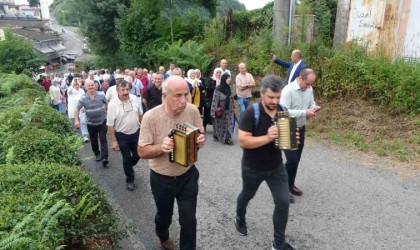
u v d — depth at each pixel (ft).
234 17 56.85
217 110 25.31
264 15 53.06
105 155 22.36
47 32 241.76
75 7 82.38
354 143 22.74
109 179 20.07
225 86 25.14
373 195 16.08
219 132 25.95
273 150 11.31
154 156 10.48
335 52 30.91
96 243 9.46
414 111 24.22
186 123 10.48
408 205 15.05
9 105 25.38
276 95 10.62
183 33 64.28
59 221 8.43
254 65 40.50
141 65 70.44
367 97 27.73
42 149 13.37
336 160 20.63
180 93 10.14
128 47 69.15
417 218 13.99
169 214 11.61
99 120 22.25
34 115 18.19
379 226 13.50
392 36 29.66
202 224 14.29
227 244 12.80
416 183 17.10
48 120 18.26
